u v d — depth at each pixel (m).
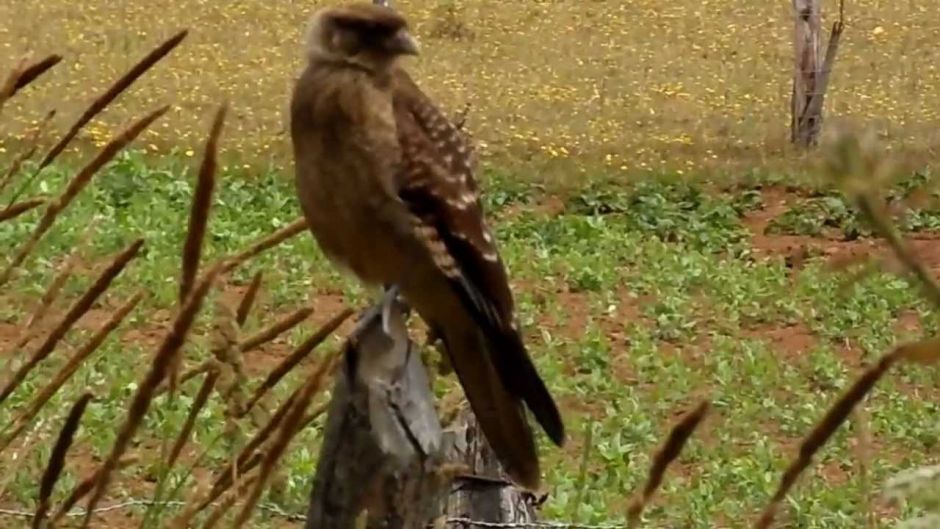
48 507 3.88
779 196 22.20
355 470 4.80
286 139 24.27
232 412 3.99
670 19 41.53
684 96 31.69
